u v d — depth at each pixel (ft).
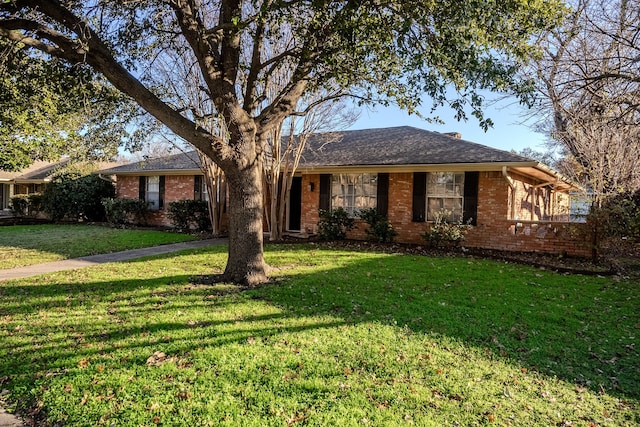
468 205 38.99
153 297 19.42
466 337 15.16
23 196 71.51
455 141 44.01
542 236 35.35
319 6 17.25
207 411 9.75
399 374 11.96
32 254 33.81
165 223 59.36
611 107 28.96
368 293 20.77
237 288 21.22
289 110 24.12
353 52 20.24
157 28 26.30
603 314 18.67
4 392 10.85
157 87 28.45
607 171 37.04
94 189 65.51
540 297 21.11
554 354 14.08
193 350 13.14
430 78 19.26
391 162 41.16
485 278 25.13
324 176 46.65
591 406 10.75
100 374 11.56
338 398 10.50
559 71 30.04
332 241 42.68
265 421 9.38
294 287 21.54
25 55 24.43
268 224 50.24
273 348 13.43
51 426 9.37
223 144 21.34
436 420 9.66
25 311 17.38
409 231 41.81
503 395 11.07
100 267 27.68
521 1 16.01
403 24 16.99
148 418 9.45
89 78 24.39
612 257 32.45
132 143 29.19
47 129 38.91
